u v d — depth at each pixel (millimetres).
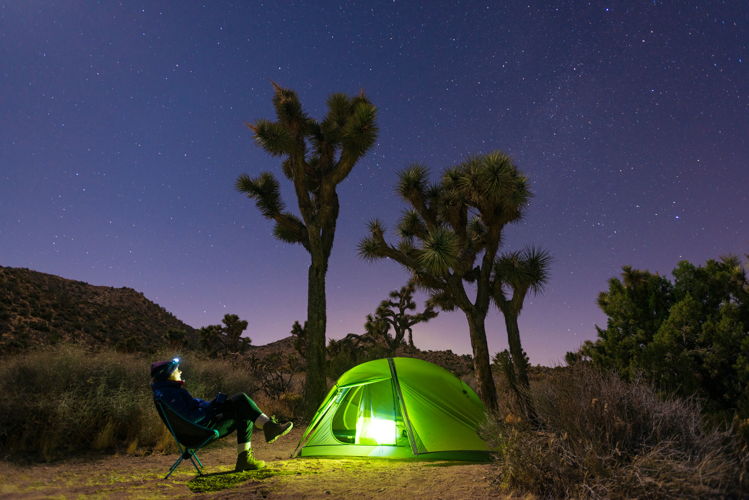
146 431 8000
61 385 8414
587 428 3816
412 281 12672
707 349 8055
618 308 10227
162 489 4562
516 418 4652
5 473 5699
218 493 4266
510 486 3875
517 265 10859
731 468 3344
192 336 51875
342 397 6910
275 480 4668
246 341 40250
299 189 13102
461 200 11953
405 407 6398
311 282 12805
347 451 6293
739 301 8797
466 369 26766
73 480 5320
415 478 4570
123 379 9258
